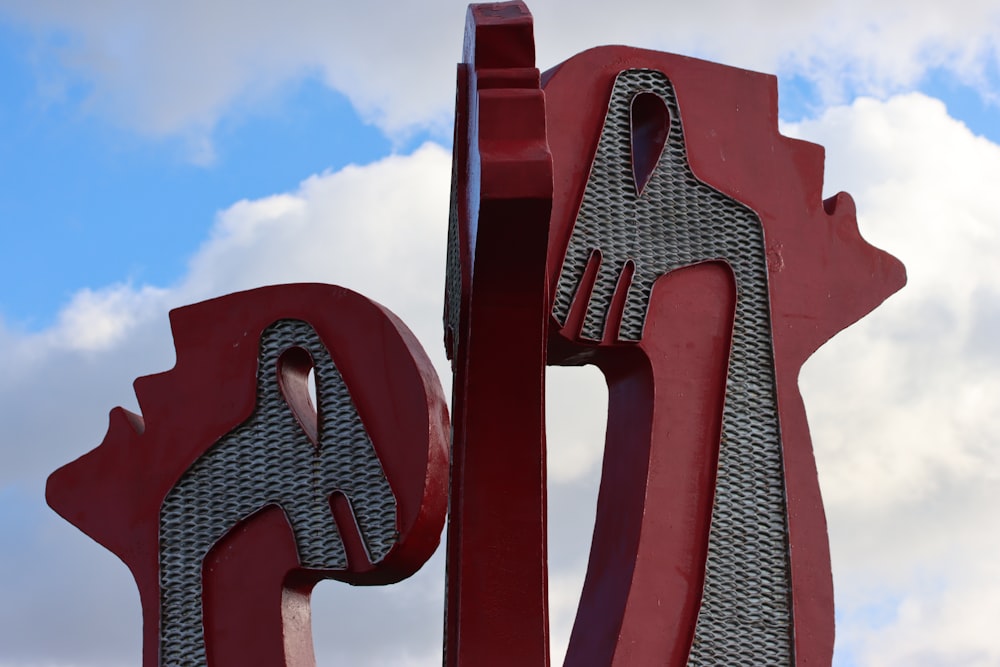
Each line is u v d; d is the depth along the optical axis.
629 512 9.42
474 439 8.06
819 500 9.62
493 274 7.75
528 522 8.08
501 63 7.62
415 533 9.66
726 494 9.48
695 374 9.62
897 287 10.26
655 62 9.96
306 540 9.97
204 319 10.59
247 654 9.91
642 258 9.62
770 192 10.05
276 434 10.22
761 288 9.88
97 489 10.53
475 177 7.72
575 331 9.39
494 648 7.98
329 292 10.27
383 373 9.98
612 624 9.15
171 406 10.50
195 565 10.17
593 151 9.63
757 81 10.23
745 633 9.30
